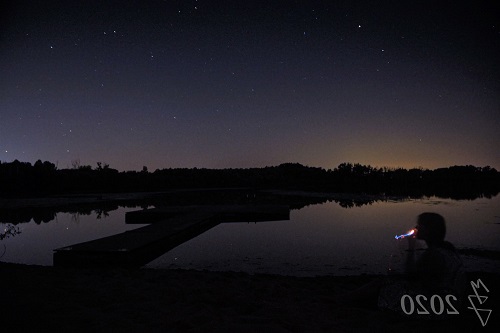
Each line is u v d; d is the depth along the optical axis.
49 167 54.56
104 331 3.19
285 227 17.53
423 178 71.38
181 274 6.36
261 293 4.99
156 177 69.81
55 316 3.56
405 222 19.03
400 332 3.23
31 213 26.09
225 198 43.28
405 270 3.56
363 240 13.48
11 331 3.11
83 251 9.41
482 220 18.33
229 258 10.54
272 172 90.12
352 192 55.69
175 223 15.81
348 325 3.46
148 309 3.93
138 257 9.90
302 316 3.78
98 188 59.22
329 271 8.91
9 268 6.30
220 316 3.67
